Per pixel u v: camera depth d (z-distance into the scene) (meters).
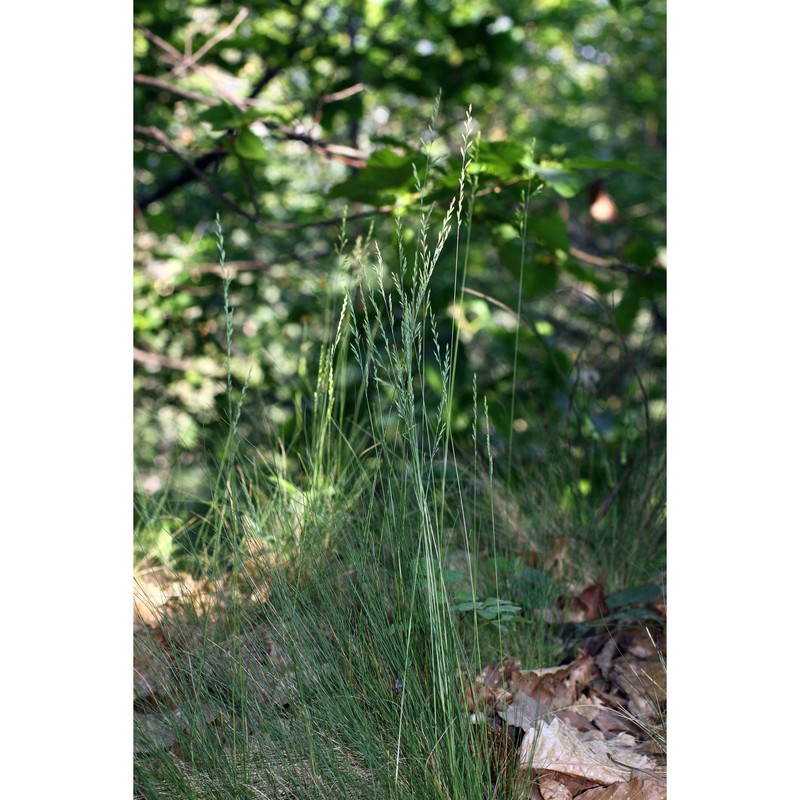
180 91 3.37
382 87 4.34
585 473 2.71
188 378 3.97
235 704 1.51
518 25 4.62
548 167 2.37
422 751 1.35
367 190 2.53
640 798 1.34
